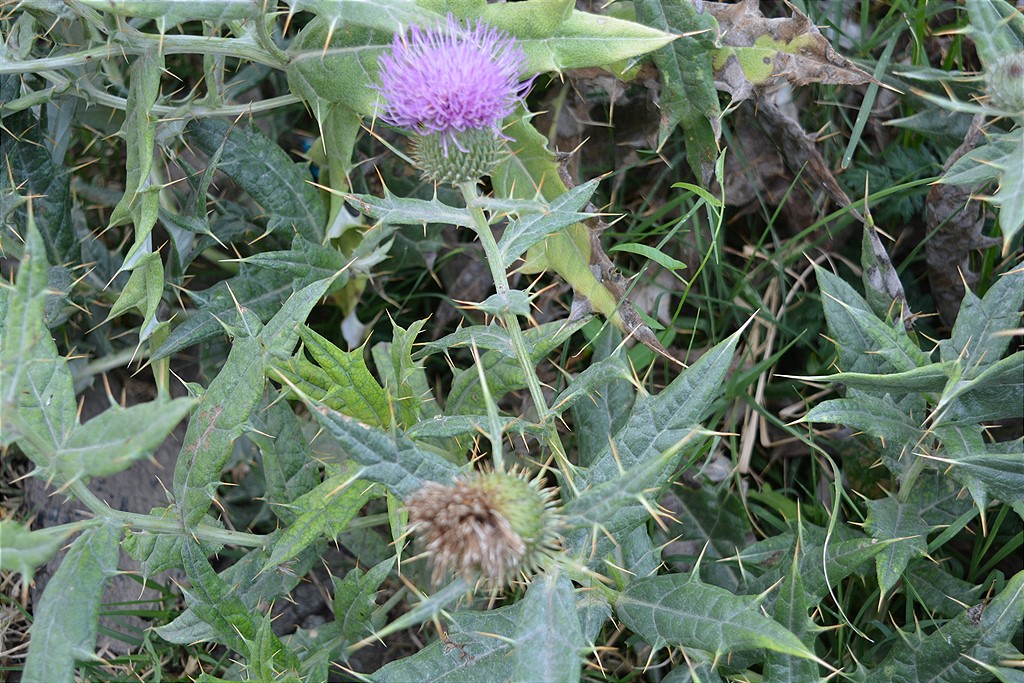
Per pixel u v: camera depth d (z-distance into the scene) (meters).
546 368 0.39
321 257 0.36
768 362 0.37
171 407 0.24
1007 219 0.27
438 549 0.25
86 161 0.41
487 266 0.41
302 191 0.37
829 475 0.38
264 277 0.37
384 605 0.36
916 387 0.30
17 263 0.37
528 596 0.26
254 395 0.28
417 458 0.26
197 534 0.32
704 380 0.28
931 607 0.33
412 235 0.40
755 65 0.35
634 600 0.28
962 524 0.32
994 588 0.34
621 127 0.40
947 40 0.37
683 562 0.36
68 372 0.28
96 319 0.39
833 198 0.37
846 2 0.40
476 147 0.29
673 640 0.27
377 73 0.33
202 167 0.41
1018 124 0.30
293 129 0.43
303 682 0.30
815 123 0.40
